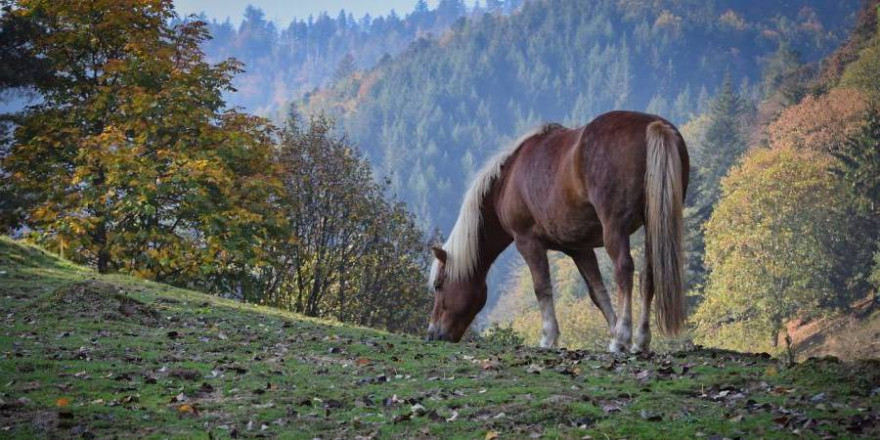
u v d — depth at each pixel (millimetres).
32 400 5527
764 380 5695
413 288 23641
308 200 21984
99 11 20453
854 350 40000
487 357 7434
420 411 5352
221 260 18406
